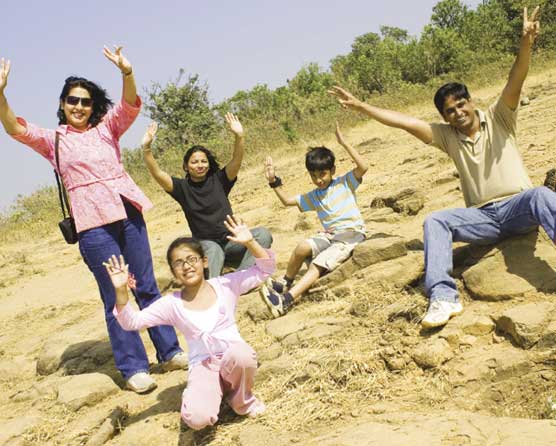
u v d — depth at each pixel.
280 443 3.29
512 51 25.69
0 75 4.18
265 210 9.92
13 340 6.72
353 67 31.42
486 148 4.29
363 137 15.47
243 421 3.63
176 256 3.67
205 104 23.00
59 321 7.01
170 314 3.71
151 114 22.44
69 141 4.50
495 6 29.56
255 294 5.80
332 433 3.27
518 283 4.09
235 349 3.50
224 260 5.65
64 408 4.39
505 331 3.79
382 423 3.24
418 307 4.16
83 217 4.49
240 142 5.52
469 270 4.32
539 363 3.50
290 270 5.22
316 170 5.30
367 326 4.28
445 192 7.05
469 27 28.97
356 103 4.55
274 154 16.17
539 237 4.30
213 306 3.67
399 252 4.98
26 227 15.10
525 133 9.18
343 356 3.89
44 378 5.39
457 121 4.28
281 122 18.64
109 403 4.43
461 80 20.03
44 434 4.18
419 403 3.49
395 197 6.82
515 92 4.12
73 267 9.95
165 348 4.72
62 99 4.55
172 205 13.64
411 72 26.89
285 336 4.48
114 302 4.54
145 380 4.45
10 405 4.85
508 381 3.49
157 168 5.45
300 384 3.84
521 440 2.83
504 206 4.22
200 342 3.63
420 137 4.50
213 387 3.53
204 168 5.54
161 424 3.93
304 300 5.07
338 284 5.02
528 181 4.27
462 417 3.15
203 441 3.56
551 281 4.02
